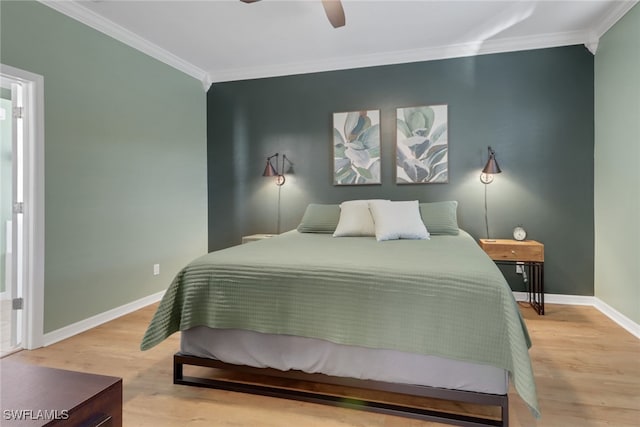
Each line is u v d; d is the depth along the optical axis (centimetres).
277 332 173
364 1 261
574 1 261
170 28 302
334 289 167
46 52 241
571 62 321
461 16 284
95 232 279
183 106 385
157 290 347
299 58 372
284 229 403
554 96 326
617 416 158
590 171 320
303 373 175
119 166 302
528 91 331
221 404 171
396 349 157
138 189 323
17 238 238
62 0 249
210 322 182
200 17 283
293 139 397
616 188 279
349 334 162
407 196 365
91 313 276
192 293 185
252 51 353
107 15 278
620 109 271
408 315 156
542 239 332
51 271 245
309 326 168
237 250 220
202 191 417
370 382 165
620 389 181
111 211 294
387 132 369
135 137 319
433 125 353
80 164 266
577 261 325
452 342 151
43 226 239
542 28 305
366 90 373
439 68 353
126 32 304
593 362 211
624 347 231
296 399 174
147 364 213
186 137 389
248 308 177
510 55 335
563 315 296
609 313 292
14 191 237
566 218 327
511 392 183
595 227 317
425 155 356
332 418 160
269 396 179
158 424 155
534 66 329
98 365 212
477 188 346
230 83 414
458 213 351
